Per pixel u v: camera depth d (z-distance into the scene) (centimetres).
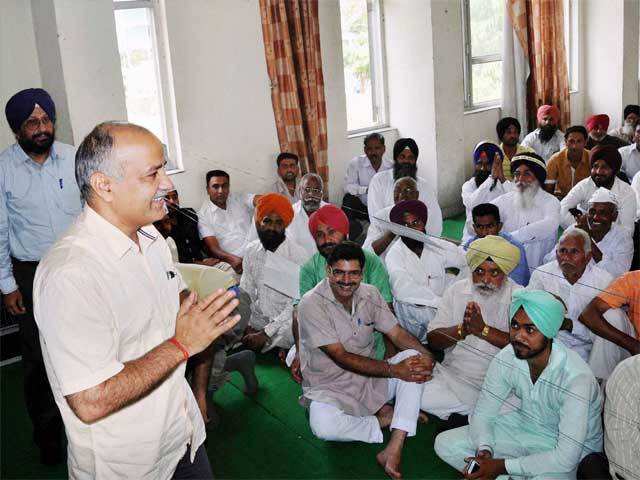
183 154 325
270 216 200
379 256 193
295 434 243
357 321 203
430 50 500
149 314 140
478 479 176
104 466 142
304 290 208
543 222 219
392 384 221
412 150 377
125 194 130
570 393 155
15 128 233
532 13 583
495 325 163
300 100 370
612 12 543
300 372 241
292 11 365
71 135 341
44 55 345
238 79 345
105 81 346
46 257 130
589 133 337
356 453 226
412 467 208
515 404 169
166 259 152
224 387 278
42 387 234
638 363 138
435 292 174
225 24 341
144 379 127
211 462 232
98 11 341
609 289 144
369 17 508
